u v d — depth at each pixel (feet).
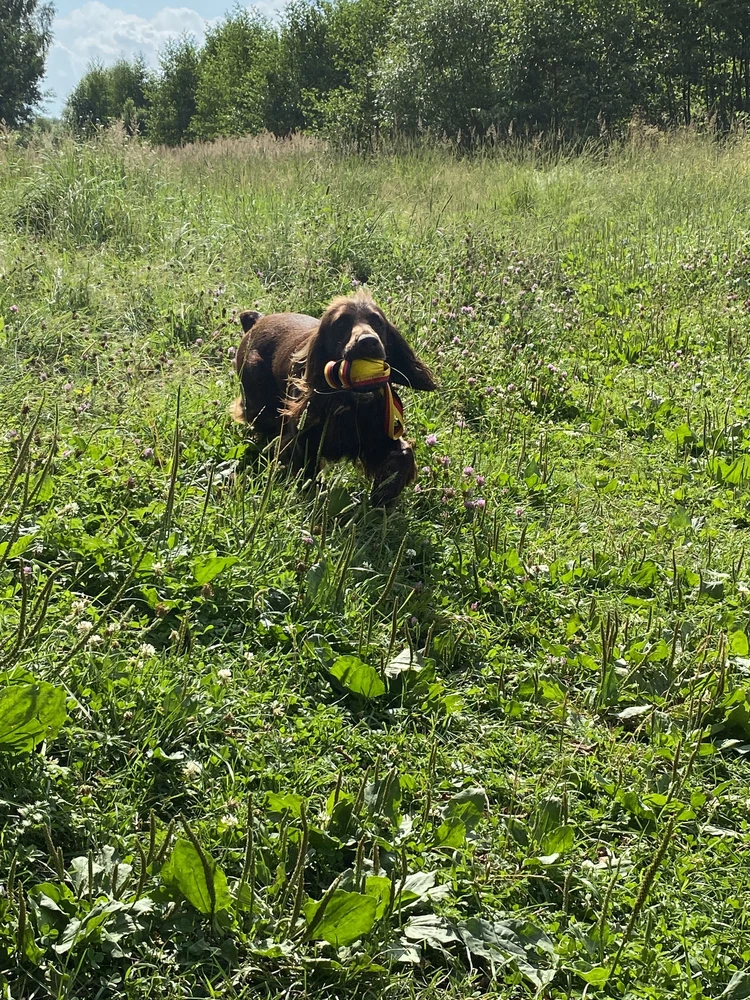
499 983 4.62
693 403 10.11
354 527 6.88
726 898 4.99
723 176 19.06
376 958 4.57
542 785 5.51
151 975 4.37
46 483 6.59
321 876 4.85
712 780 5.69
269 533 6.68
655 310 12.20
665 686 6.26
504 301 11.85
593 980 4.58
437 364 9.90
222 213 14.67
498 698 6.04
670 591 7.12
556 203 17.85
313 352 7.63
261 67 57.77
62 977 4.23
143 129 85.46
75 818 4.76
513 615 6.68
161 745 5.21
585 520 7.99
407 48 33.17
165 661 5.56
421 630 6.43
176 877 4.51
